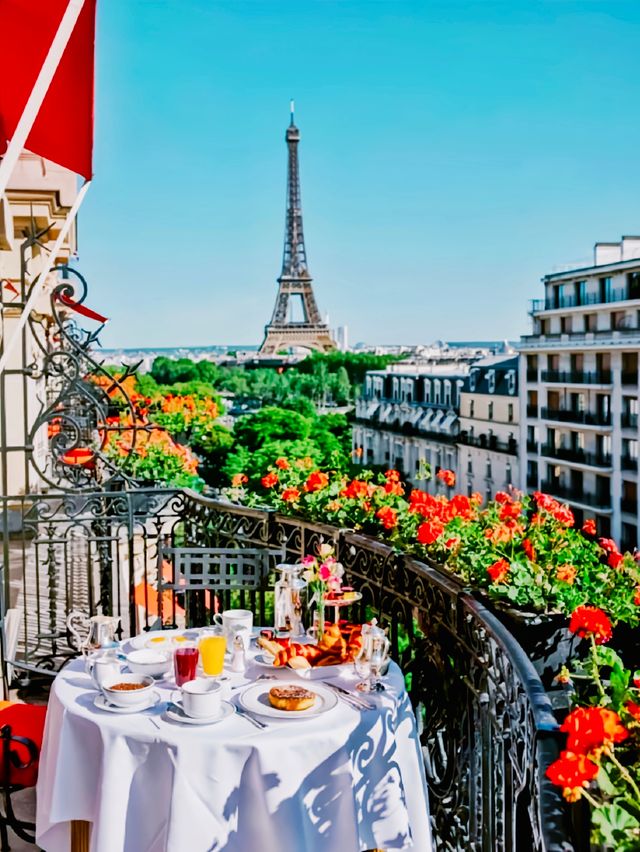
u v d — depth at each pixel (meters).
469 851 3.55
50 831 3.24
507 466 69.12
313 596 3.81
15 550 9.17
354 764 3.07
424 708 4.41
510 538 5.06
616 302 57.84
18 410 11.41
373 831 3.12
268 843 2.89
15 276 9.90
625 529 57.12
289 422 74.56
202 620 5.57
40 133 4.73
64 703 3.24
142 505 7.85
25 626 5.75
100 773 3.01
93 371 5.94
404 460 86.12
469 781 3.56
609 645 4.77
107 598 6.96
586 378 59.75
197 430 21.84
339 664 3.67
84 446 6.00
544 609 4.48
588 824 1.79
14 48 3.79
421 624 4.27
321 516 5.83
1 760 3.46
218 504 6.34
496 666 3.08
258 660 3.74
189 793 2.88
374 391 95.50
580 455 60.19
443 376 81.69
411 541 5.20
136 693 3.17
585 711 1.84
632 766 1.95
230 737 2.95
